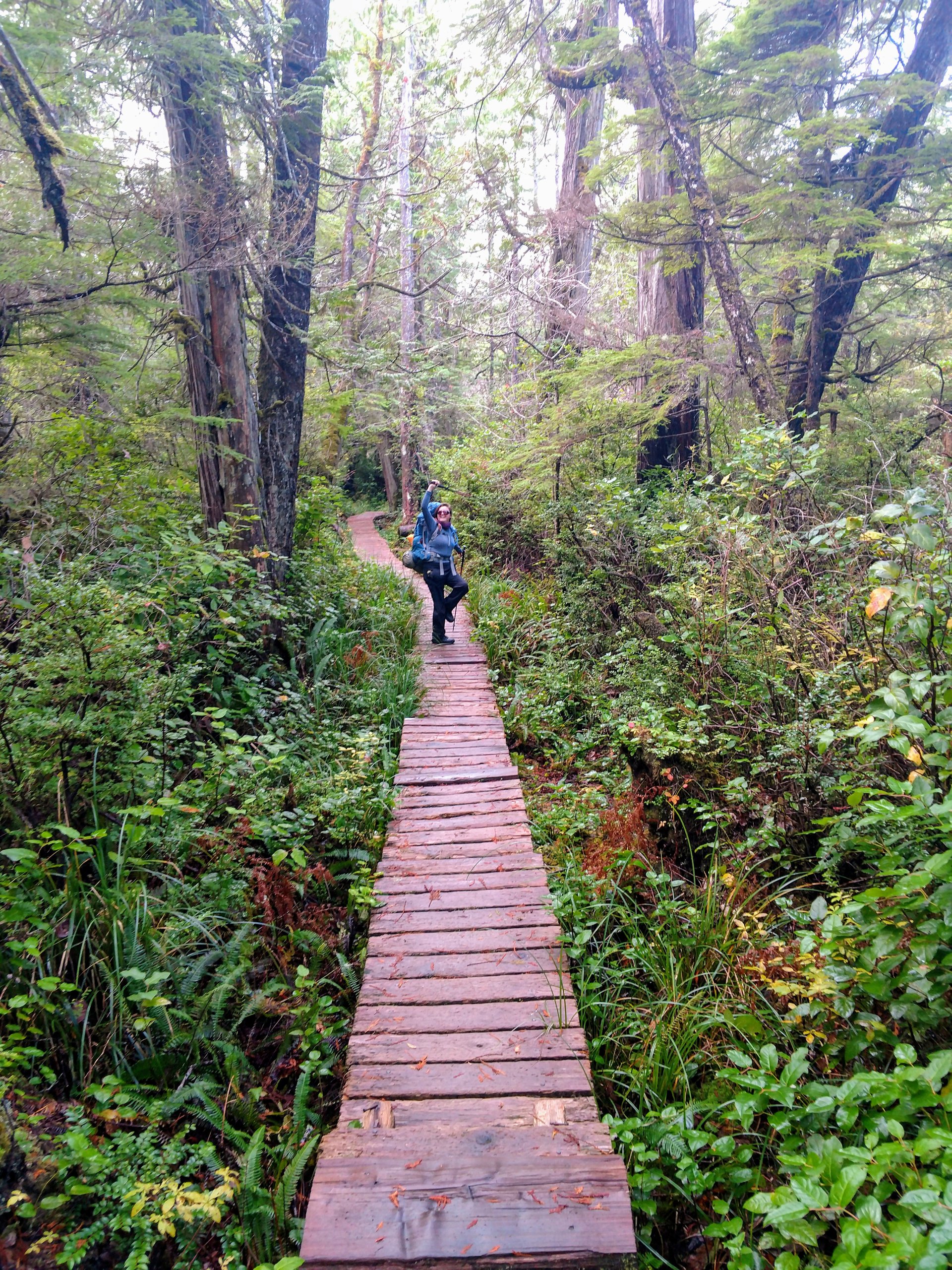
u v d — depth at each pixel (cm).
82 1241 225
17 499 580
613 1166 247
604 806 536
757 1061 294
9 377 659
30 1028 284
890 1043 246
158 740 431
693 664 570
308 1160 290
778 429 526
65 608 369
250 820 437
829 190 834
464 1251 220
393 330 1714
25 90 448
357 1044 309
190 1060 317
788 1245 229
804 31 888
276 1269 216
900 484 622
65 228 479
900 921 254
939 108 942
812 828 417
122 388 682
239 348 676
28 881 331
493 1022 321
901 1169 201
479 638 994
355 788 528
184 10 552
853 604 429
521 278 1506
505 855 466
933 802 270
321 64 732
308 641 770
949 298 959
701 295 1040
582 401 906
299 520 984
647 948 368
